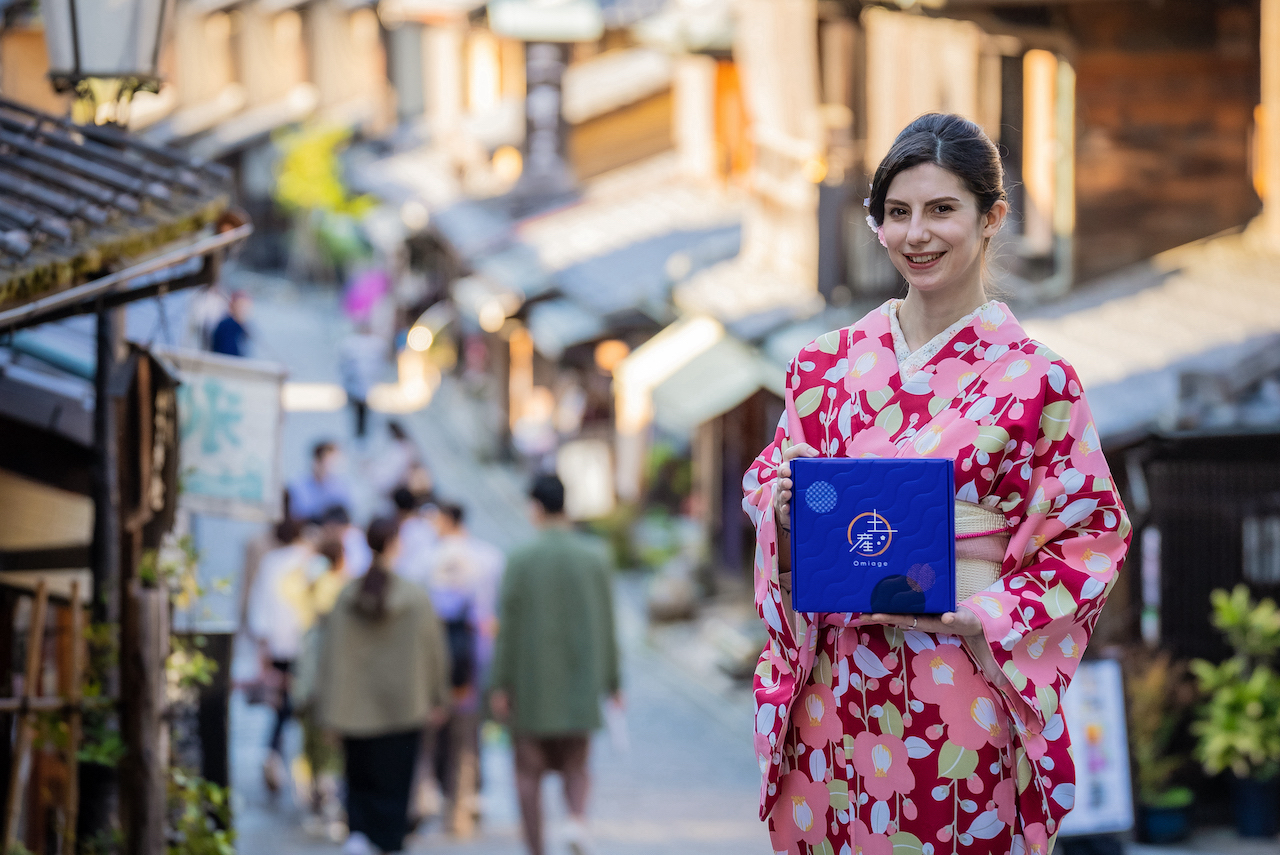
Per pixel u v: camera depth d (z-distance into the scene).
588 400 20.59
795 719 2.24
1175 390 9.35
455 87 32.00
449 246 24.75
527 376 23.47
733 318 13.55
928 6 11.59
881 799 2.13
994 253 2.25
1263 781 9.23
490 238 21.97
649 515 19.33
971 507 2.10
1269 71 12.38
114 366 4.59
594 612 7.76
